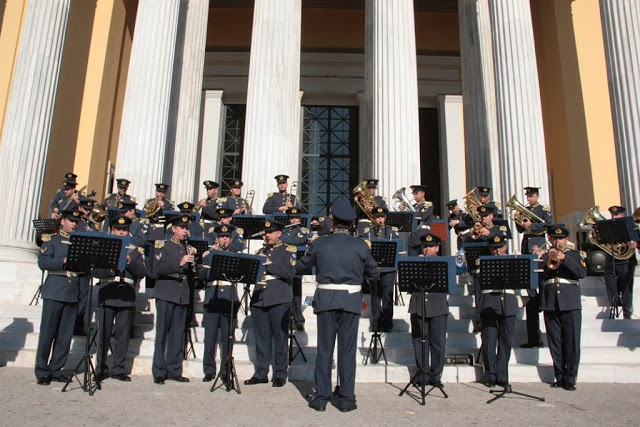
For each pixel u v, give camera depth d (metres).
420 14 24.30
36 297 11.09
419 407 6.54
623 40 13.57
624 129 13.19
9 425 5.15
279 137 14.58
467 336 9.52
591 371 8.51
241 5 23.89
